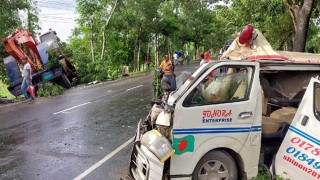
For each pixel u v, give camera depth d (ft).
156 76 47.75
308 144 16.99
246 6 59.57
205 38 191.62
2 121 37.32
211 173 17.17
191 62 158.71
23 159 24.36
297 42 38.52
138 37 126.52
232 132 17.07
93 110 41.29
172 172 16.46
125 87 65.10
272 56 19.36
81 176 21.12
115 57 122.83
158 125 16.96
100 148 26.45
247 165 17.54
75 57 91.61
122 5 112.68
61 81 70.13
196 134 16.53
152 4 117.08
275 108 22.04
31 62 67.77
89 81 87.30
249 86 17.60
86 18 110.32
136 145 17.85
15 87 66.64
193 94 16.69
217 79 17.33
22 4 80.23
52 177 21.07
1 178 21.07
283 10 57.21
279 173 18.06
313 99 17.31
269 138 19.29
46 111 42.09
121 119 35.91
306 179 17.04
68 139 29.01
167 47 157.17
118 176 21.04
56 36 77.15
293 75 21.26
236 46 20.27
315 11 51.52
